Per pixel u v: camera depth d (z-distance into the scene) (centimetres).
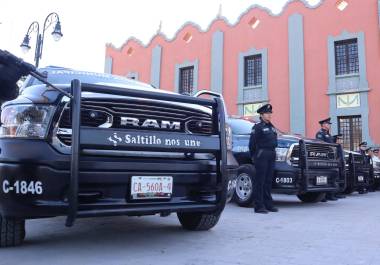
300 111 1912
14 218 347
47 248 390
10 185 327
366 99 1767
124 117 350
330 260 356
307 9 1956
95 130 328
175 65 2400
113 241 425
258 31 2094
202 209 383
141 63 2567
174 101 373
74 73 529
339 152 831
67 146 331
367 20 1800
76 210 314
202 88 2261
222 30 2225
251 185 757
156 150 354
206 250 389
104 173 334
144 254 371
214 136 395
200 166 386
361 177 1136
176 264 339
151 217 595
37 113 335
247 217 619
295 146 754
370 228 521
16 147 330
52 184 323
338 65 1877
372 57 1773
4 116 348
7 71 313
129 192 348
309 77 1912
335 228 519
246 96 2095
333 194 941
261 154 690
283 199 973
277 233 480
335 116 1830
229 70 2170
